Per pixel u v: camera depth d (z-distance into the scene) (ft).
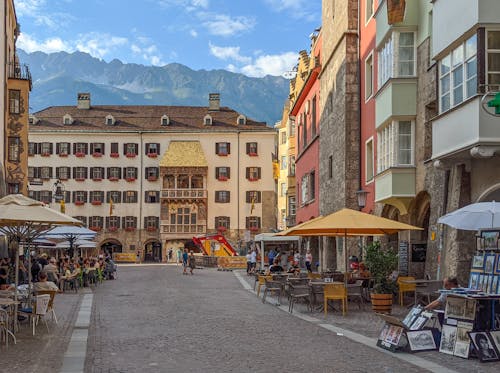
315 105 139.44
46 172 266.57
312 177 141.28
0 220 46.11
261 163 272.31
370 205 96.22
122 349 41.47
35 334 48.85
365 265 73.10
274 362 36.29
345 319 59.00
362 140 101.91
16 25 155.43
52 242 121.90
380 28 84.07
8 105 138.72
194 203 268.00
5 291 50.98
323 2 127.34
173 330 50.88
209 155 272.31
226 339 45.62
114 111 284.41
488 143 52.49
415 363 36.06
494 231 47.44
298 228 64.90
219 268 177.27
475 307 37.91
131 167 269.23
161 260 266.36
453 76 58.75
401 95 77.97
